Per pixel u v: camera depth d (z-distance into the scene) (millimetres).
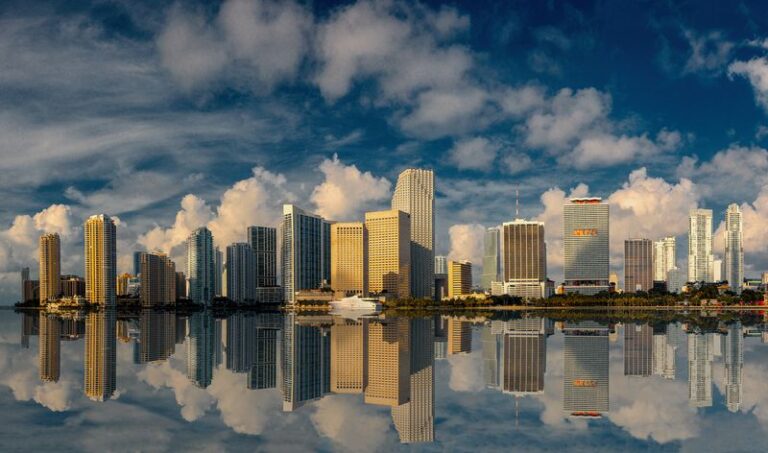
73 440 54062
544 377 90375
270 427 59406
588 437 54875
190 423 60812
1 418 62656
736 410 65625
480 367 102562
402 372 97188
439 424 60312
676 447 51406
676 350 128500
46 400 72500
